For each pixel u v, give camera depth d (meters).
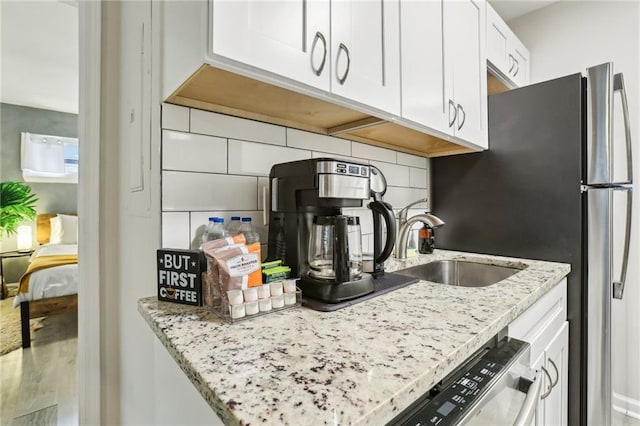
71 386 1.92
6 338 2.55
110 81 1.24
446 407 0.50
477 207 1.64
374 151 1.50
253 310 0.68
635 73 1.74
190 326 0.64
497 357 0.66
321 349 0.54
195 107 0.92
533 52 2.12
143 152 0.99
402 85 1.04
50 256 3.03
